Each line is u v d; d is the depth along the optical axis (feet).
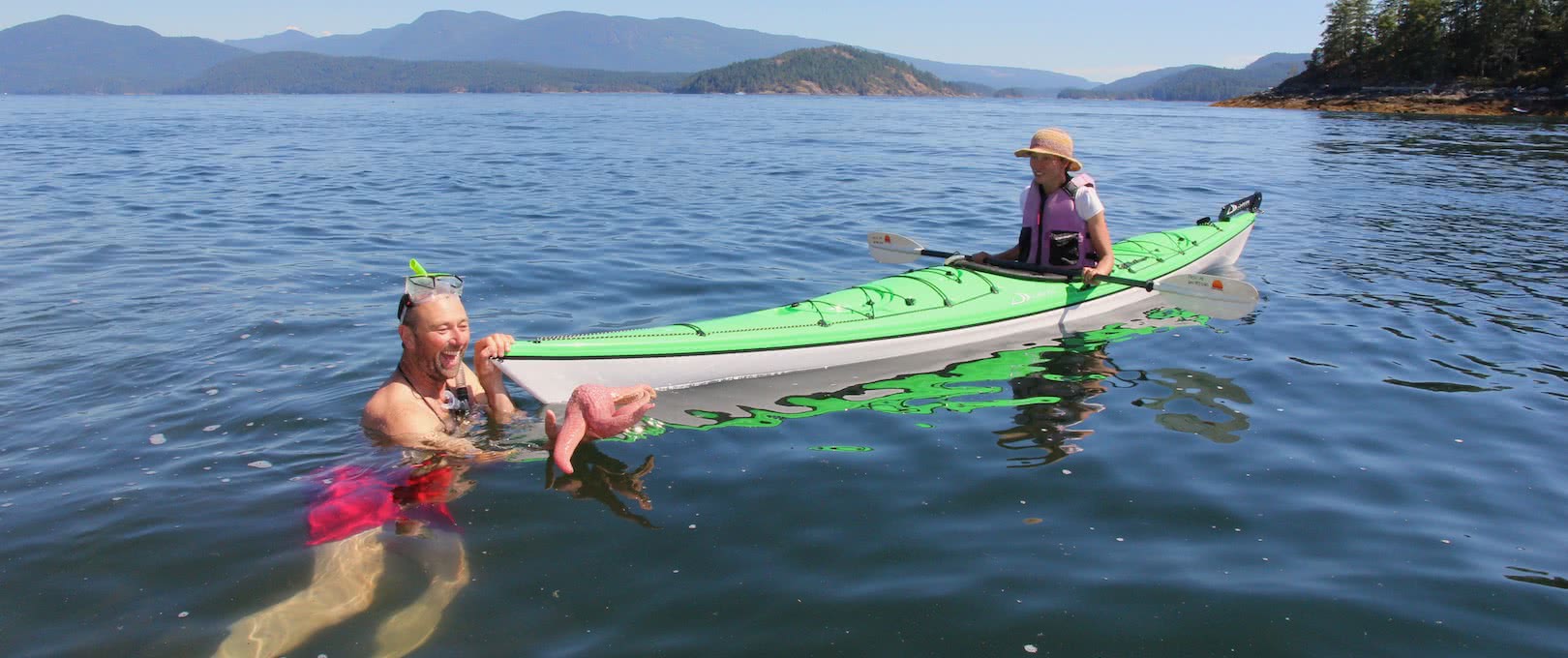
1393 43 212.84
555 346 13.69
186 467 11.50
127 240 28.19
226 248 27.14
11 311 19.16
